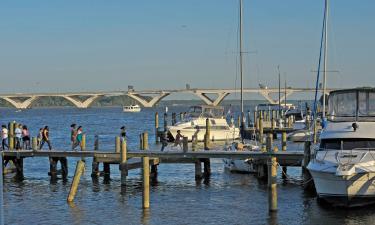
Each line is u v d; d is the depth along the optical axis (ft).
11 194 106.01
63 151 127.03
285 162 111.96
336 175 81.97
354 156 87.15
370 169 82.58
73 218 84.89
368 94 98.37
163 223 81.05
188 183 116.67
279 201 94.94
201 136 224.33
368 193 83.61
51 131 332.19
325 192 85.87
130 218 84.48
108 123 450.30
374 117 97.66
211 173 129.90
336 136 91.35
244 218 83.35
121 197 101.76
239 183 115.34
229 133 227.61
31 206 94.22
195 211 88.79
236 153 113.91
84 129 353.10
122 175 111.86
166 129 220.84
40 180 124.16
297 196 99.09
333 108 100.42
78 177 98.94
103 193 105.91
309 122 228.22
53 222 82.48
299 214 84.64
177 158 120.37
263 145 137.39
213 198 99.55
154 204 94.73
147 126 388.78
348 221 79.25
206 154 115.03
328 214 83.87
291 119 269.03
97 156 123.13
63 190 110.22
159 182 118.42
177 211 88.99
